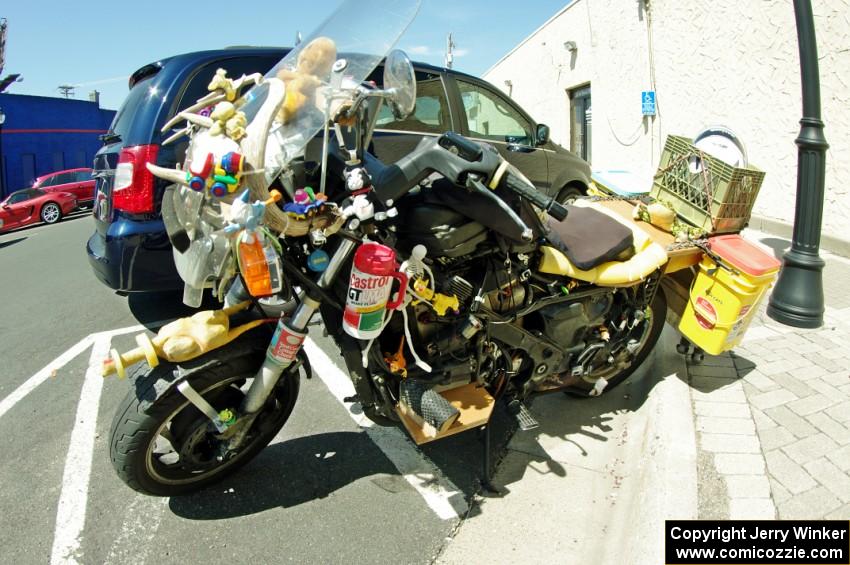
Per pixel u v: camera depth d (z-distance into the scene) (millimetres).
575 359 2967
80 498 2578
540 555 2248
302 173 2113
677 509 2217
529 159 6066
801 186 4199
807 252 4184
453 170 1971
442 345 2451
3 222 16281
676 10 8586
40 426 3225
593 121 11500
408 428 2369
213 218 1970
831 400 3053
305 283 2145
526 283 2646
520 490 2648
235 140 1857
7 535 2344
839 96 6031
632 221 3541
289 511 2482
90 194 19469
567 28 12906
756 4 7082
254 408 2346
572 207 3189
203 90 4086
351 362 2291
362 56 2148
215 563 2197
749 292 2994
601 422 3238
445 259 2373
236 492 2600
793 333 4039
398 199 2250
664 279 3453
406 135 4875
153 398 2143
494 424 3211
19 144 27812
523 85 16172
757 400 3059
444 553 2260
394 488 2646
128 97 4504
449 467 2814
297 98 2027
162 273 3998
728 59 7625
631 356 3270
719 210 3230
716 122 7934
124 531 2367
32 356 4281
